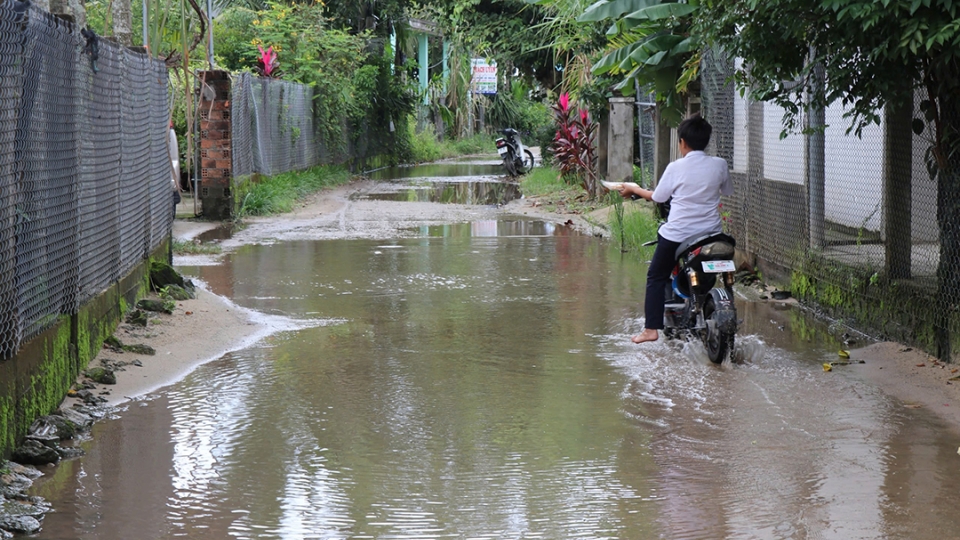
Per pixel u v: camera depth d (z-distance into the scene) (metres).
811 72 10.96
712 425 8.39
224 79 23.52
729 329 10.15
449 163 56.91
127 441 7.94
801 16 9.32
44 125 8.15
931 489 6.87
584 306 13.60
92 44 9.75
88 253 9.84
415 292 14.62
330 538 6.11
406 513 6.51
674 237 10.91
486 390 9.49
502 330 12.12
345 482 7.07
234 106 25.64
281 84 32.31
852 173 13.19
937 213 10.15
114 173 11.04
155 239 14.12
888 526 6.25
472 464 7.46
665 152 23.03
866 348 11.02
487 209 27.64
